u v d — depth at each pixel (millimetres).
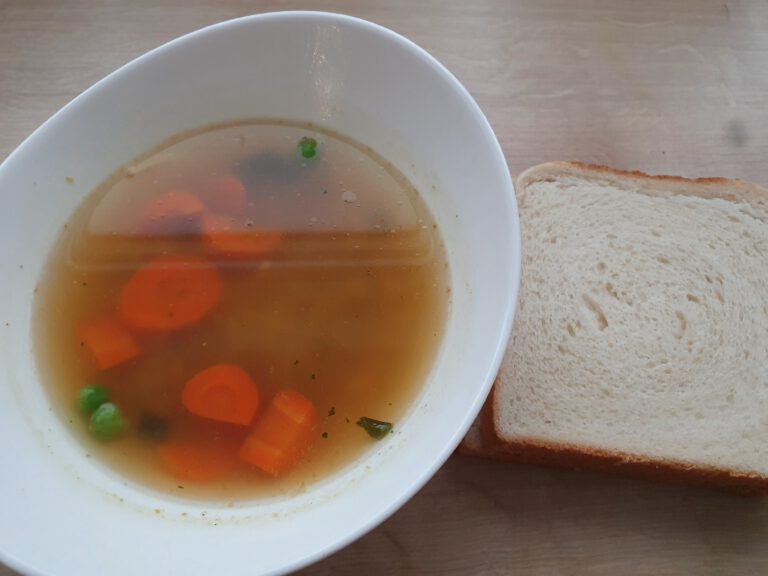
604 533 208
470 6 289
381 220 229
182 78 215
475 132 193
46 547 163
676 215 242
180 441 208
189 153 232
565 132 269
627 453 208
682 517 211
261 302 225
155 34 278
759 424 212
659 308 231
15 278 205
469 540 206
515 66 280
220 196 234
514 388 218
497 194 185
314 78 220
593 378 221
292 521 183
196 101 223
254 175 236
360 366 215
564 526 209
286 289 226
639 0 294
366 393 211
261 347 220
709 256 234
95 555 167
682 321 231
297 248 230
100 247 224
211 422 212
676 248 238
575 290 233
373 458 196
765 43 288
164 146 229
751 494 213
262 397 214
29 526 167
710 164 265
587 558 205
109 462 202
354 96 222
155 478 200
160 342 221
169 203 231
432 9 288
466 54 281
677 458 208
